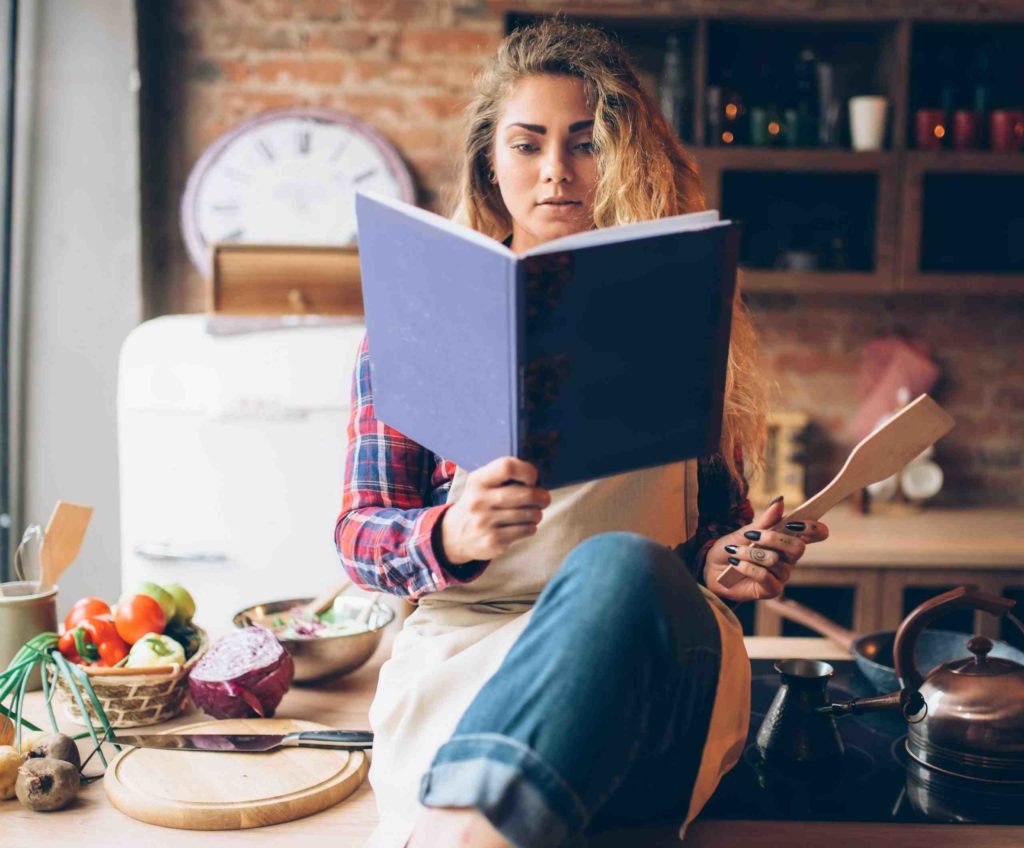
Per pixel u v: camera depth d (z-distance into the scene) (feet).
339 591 6.42
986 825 4.35
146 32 11.48
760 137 11.10
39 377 11.49
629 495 4.38
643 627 3.43
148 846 4.15
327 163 11.67
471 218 5.21
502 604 4.46
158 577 8.69
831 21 11.21
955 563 10.02
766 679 6.04
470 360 3.46
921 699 4.70
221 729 5.08
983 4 11.59
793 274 11.08
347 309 9.52
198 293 11.93
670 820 4.31
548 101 4.60
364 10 11.71
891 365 12.12
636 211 4.63
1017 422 12.29
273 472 8.61
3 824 4.33
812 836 4.25
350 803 4.55
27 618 5.73
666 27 11.57
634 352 3.46
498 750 3.23
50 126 11.28
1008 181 11.97
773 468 11.68
